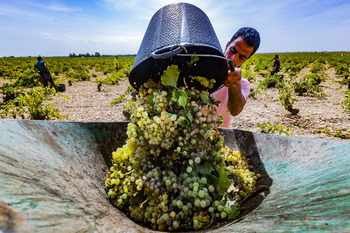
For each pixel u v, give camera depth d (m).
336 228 0.69
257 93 10.72
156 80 1.63
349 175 1.04
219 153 1.71
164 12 1.58
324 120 6.50
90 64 37.19
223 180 1.41
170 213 1.28
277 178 1.62
